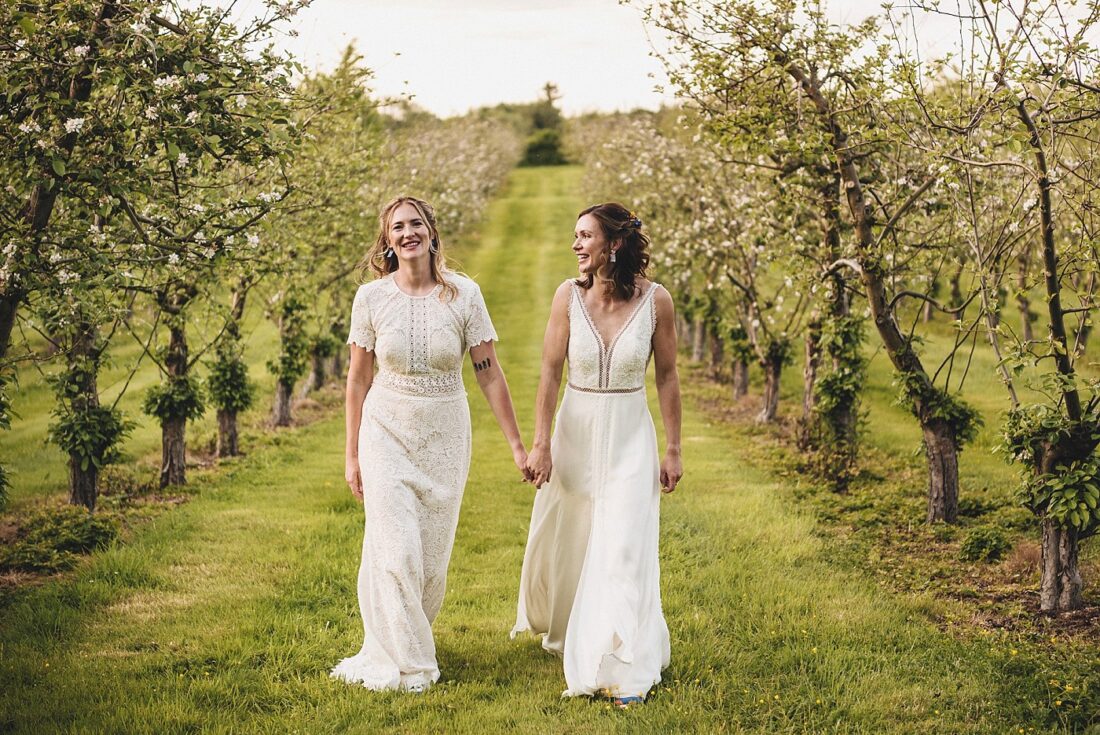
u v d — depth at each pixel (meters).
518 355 21.06
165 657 4.78
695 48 7.81
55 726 3.92
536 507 4.74
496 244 38.81
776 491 9.43
